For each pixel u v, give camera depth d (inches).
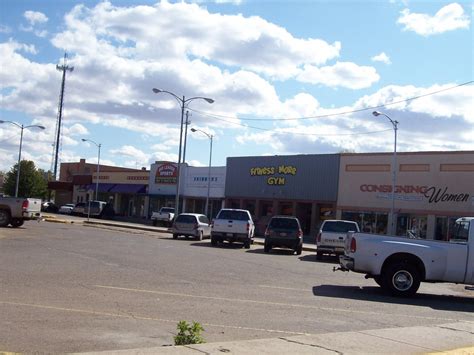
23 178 3686.0
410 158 1728.6
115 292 447.2
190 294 461.4
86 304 388.5
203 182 2443.4
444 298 560.1
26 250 750.5
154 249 918.4
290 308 422.6
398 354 284.0
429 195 1676.9
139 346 283.3
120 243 1005.8
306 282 606.9
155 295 444.5
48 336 294.2
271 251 1122.7
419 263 544.7
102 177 3100.4
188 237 1406.3
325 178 1958.7
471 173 1594.5
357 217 1856.5
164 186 2662.4
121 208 2977.4
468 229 548.1
